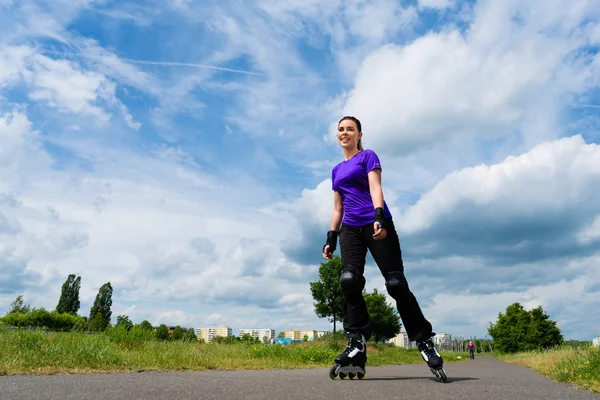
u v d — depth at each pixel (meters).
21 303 24.69
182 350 6.97
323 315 32.97
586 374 3.85
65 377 2.89
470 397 1.88
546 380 3.80
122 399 1.61
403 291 2.92
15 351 4.30
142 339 7.00
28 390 1.79
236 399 1.69
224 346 9.28
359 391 2.04
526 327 48.12
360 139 3.47
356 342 2.97
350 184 3.18
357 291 3.02
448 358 29.52
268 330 119.75
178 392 1.84
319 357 9.41
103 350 5.01
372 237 3.05
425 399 1.79
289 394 1.88
